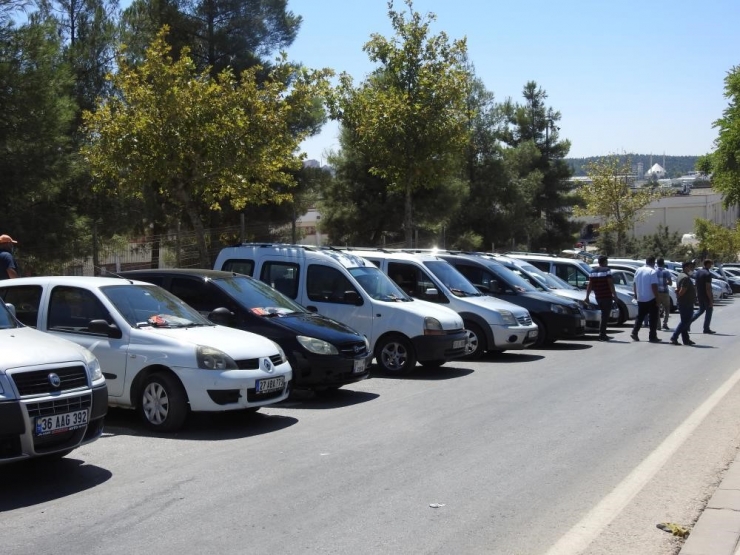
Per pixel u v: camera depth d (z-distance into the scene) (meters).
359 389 11.74
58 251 17.88
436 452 7.67
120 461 7.46
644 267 19.02
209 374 8.56
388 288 13.95
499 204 43.59
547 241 51.91
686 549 5.07
